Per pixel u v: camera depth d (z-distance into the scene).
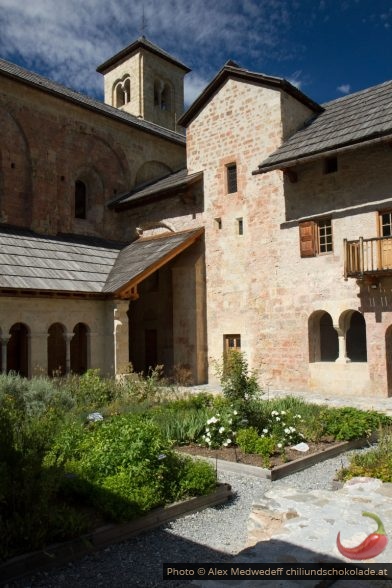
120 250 22.30
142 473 6.47
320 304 16.77
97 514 6.07
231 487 7.57
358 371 15.81
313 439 9.73
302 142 17.27
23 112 21.23
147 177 26.56
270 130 18.70
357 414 10.85
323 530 4.63
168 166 27.55
